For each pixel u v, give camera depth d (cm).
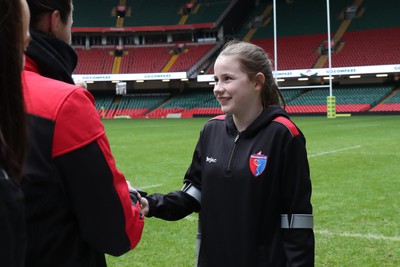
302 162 199
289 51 4331
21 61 103
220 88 206
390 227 495
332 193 686
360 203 615
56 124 130
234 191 203
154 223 538
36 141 127
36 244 131
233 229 202
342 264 384
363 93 3978
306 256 195
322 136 1720
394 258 398
